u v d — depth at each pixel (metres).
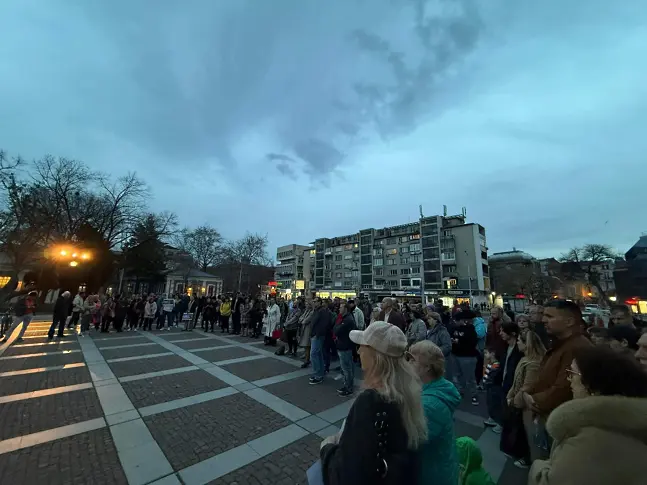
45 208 22.72
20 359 7.10
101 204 26.19
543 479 1.39
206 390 5.39
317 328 6.44
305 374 6.84
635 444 1.15
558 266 70.19
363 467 1.05
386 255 63.28
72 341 9.70
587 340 2.63
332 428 4.07
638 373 1.32
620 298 35.09
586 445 1.20
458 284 52.03
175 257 42.59
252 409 4.62
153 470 3.01
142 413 4.30
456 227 54.59
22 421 3.90
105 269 26.59
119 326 12.60
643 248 36.97
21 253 22.23
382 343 1.38
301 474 3.04
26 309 8.99
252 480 2.91
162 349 8.91
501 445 3.34
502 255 72.19
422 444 1.36
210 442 3.59
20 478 2.79
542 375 2.77
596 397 1.29
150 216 29.84
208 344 10.16
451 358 5.82
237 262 50.03
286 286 90.56
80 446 3.38
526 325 3.83
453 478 1.41
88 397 4.83
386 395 1.23
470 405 5.32
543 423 2.75
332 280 73.31
